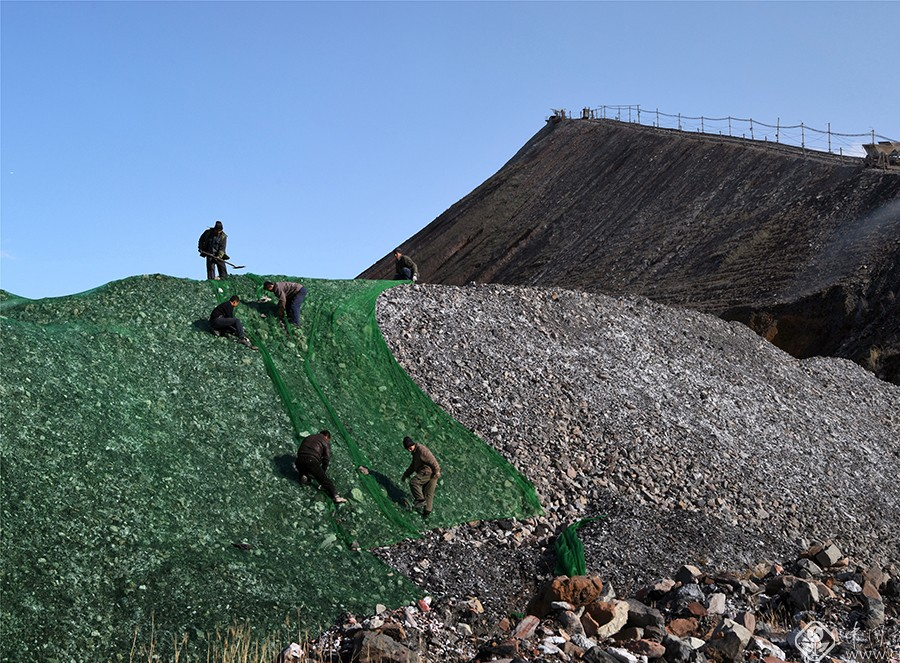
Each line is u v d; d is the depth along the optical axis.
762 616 11.78
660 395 21.61
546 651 9.77
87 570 10.48
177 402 14.77
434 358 19.41
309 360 17.48
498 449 16.97
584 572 13.20
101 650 9.49
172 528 11.88
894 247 50.47
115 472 12.45
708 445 19.83
